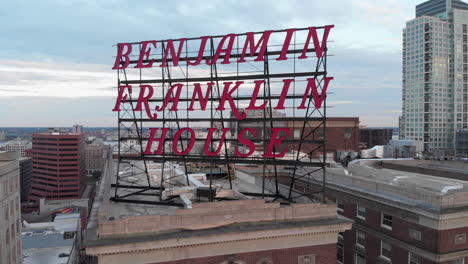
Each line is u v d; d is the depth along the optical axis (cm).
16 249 6581
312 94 2895
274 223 2430
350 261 3956
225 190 3309
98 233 2166
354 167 4481
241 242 2330
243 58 3034
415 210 3022
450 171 4238
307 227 2402
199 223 2273
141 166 5672
